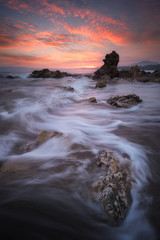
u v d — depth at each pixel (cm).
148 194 263
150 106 1011
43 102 1116
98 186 259
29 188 264
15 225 196
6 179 286
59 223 207
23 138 520
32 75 3816
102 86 2009
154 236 202
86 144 452
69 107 1045
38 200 238
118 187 258
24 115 780
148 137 521
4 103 1046
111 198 232
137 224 215
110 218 213
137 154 397
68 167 329
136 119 757
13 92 1537
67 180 286
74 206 231
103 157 335
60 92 1620
